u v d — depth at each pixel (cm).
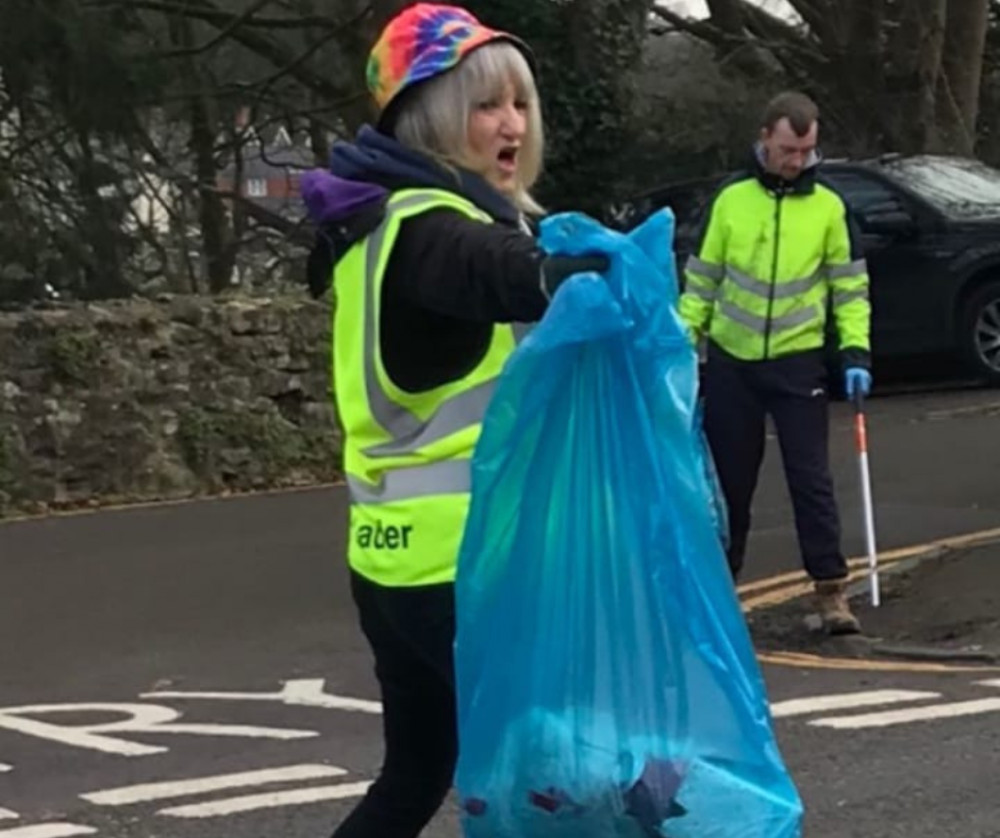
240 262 2700
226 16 2323
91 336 1392
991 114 3095
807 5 2683
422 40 386
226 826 601
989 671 794
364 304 382
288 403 1483
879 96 2584
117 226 2011
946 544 1065
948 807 599
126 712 773
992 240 1788
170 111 2231
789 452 853
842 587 859
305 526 1255
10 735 737
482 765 362
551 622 358
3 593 1053
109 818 614
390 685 409
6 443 1351
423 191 378
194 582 1067
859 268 850
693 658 356
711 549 363
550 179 2247
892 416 1661
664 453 358
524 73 390
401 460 386
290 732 729
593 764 354
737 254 841
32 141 1991
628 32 2288
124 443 1398
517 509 360
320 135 2581
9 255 1920
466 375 384
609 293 343
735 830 355
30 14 1920
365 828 418
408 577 386
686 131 2589
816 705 736
